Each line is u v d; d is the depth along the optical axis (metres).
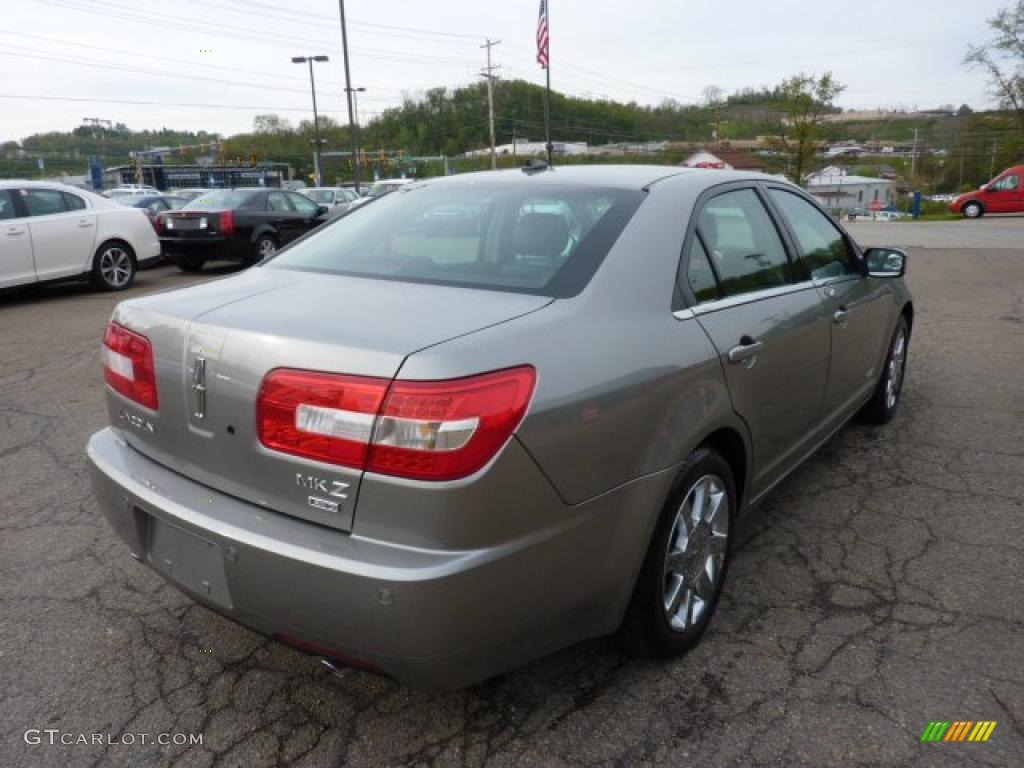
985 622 2.84
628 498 2.25
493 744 2.29
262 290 2.52
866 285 4.11
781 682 2.54
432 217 2.95
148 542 2.39
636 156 70.25
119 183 65.81
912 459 4.34
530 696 2.49
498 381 1.93
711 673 2.59
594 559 2.19
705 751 2.26
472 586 1.90
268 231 13.48
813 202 3.93
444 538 1.88
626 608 2.40
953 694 2.47
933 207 47.16
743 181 3.29
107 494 2.47
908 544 3.41
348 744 2.30
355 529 1.95
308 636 2.02
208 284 2.71
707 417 2.52
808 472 4.19
